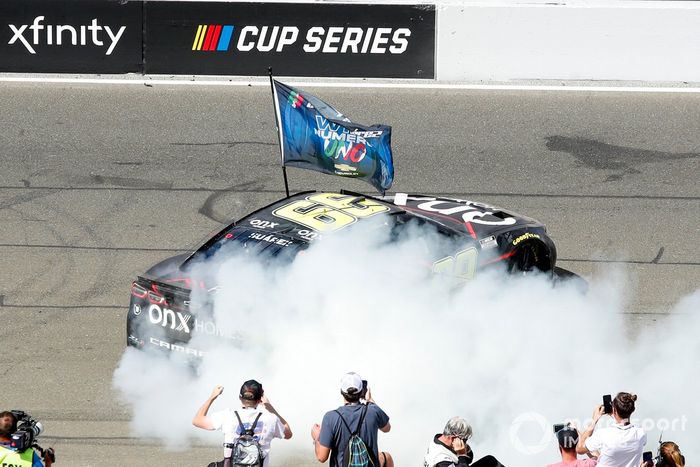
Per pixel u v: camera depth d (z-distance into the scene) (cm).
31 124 5244
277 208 3412
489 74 5953
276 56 5891
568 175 4822
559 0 6041
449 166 4903
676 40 5891
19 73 5850
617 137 5231
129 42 5853
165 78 5872
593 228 4334
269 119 5409
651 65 5928
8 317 3619
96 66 5872
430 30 5888
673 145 5150
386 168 3794
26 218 4350
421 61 5925
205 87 5756
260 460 2422
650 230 4328
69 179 4706
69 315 3650
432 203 3741
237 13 5831
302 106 3738
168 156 4969
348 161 3778
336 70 5916
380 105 5572
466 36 5900
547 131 5291
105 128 5238
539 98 5688
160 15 5828
